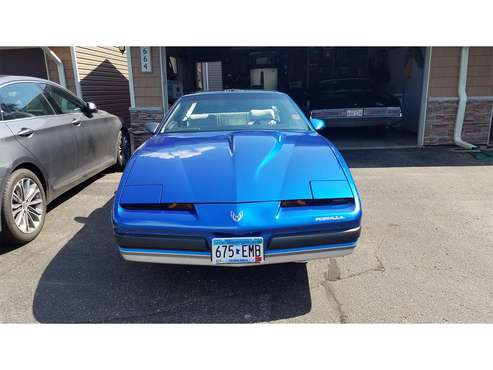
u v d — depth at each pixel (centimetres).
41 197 368
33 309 248
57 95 437
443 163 674
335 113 837
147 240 229
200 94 391
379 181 559
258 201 227
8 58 892
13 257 321
